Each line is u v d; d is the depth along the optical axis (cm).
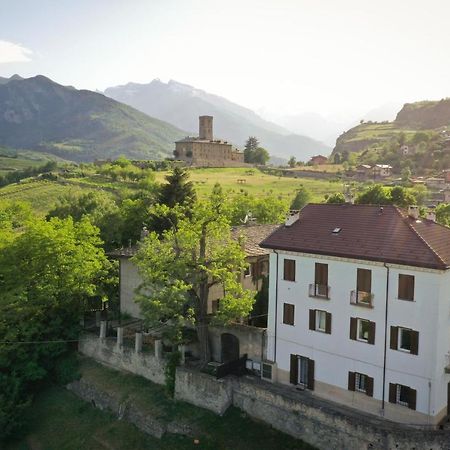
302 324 4259
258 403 4156
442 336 3588
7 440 4744
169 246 4716
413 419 3659
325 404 4047
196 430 4181
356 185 16662
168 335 4616
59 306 5566
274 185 17012
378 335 3812
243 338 4697
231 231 6116
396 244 3794
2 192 16750
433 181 17012
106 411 4800
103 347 5344
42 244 5481
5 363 5103
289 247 4262
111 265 6097
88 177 17688
